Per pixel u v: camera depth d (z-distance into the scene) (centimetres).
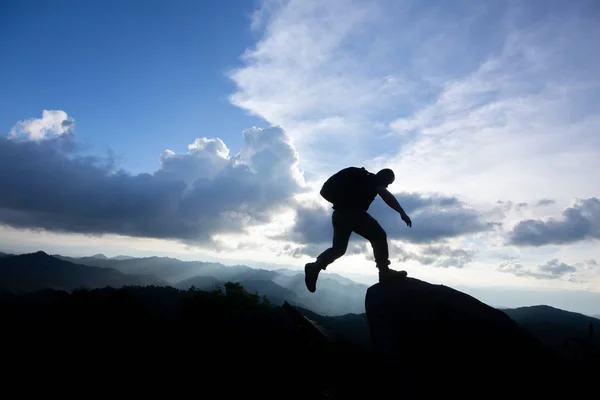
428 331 379
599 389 310
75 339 1298
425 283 451
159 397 846
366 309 450
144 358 1017
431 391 341
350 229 473
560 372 332
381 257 474
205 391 834
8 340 1322
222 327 984
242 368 867
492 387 328
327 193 487
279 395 807
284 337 926
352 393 746
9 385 1022
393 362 379
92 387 960
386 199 458
